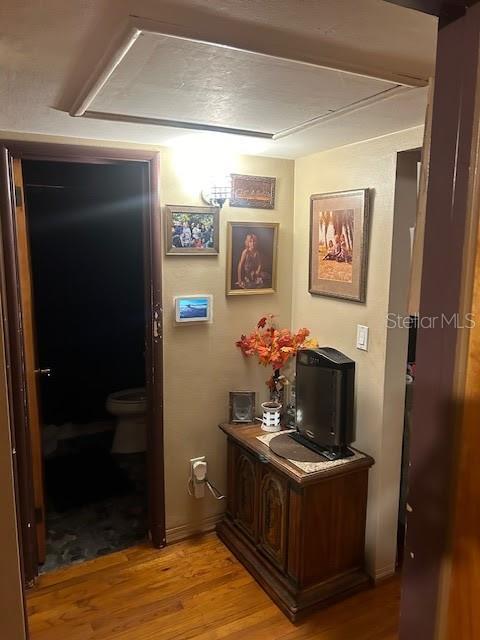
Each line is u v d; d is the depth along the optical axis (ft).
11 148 6.98
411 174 7.04
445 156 2.55
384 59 4.14
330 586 7.43
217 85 4.79
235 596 7.56
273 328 9.02
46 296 12.42
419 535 2.86
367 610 7.27
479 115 2.37
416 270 2.91
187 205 8.19
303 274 9.07
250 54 3.99
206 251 8.44
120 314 13.32
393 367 7.43
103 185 11.91
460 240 2.48
